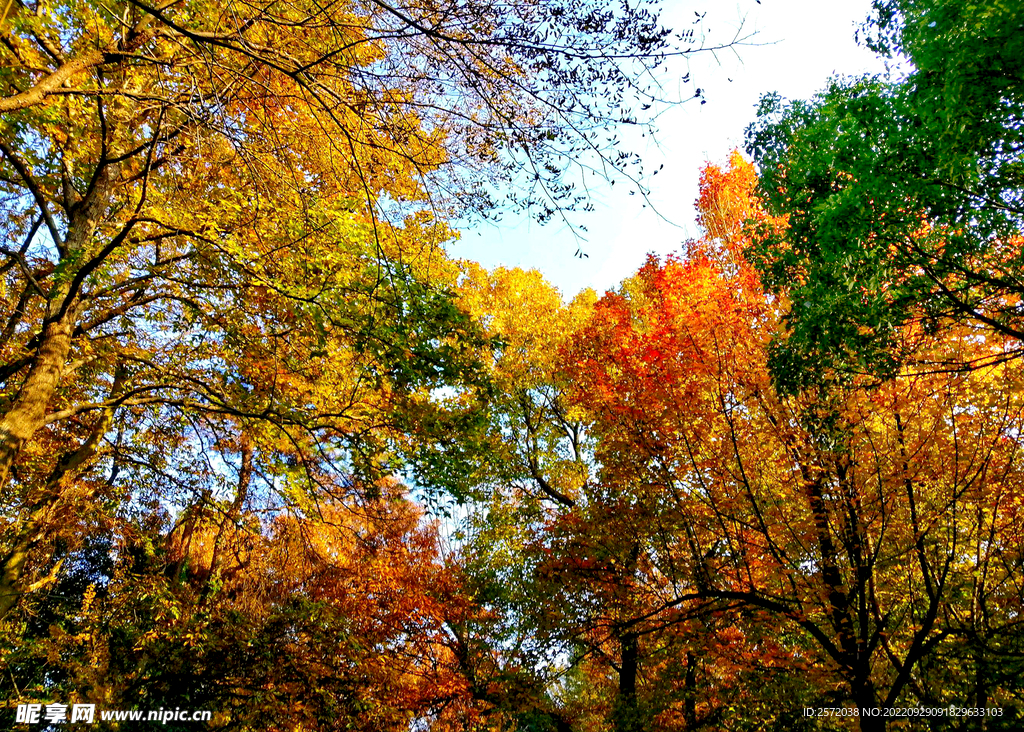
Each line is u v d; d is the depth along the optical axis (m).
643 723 9.29
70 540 9.37
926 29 4.98
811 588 7.78
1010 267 5.46
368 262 6.53
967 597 7.61
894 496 7.56
